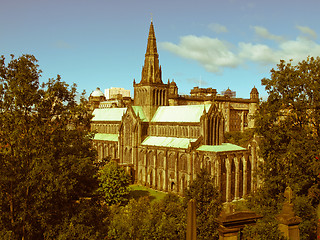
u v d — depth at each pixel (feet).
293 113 177.58
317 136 164.14
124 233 175.42
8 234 112.06
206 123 365.40
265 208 167.43
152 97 459.32
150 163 413.80
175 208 220.84
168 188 380.58
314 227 138.31
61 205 136.36
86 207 142.82
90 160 143.64
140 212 215.51
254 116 194.70
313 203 159.84
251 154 367.86
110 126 575.79
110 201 293.84
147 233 174.19
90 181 149.59
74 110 143.13
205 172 184.24
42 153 130.52
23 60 131.34
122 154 470.80
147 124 451.94
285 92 181.06
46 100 136.87
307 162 158.71
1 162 120.98
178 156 367.45
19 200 127.75
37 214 124.98
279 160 172.55
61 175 124.88
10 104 129.49
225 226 81.41
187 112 409.69
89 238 129.08
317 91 163.32
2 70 128.88
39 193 123.44
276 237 94.68
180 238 171.53
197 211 166.50
